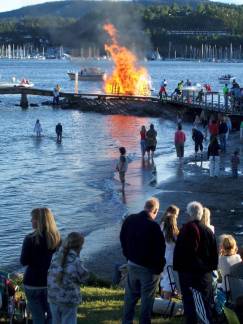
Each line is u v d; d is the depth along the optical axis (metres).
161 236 12.66
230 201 33.62
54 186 41.59
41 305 12.27
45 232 12.01
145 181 41.03
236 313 12.43
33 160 53.19
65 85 168.25
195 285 12.71
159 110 91.94
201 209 12.94
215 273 15.30
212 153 40.12
